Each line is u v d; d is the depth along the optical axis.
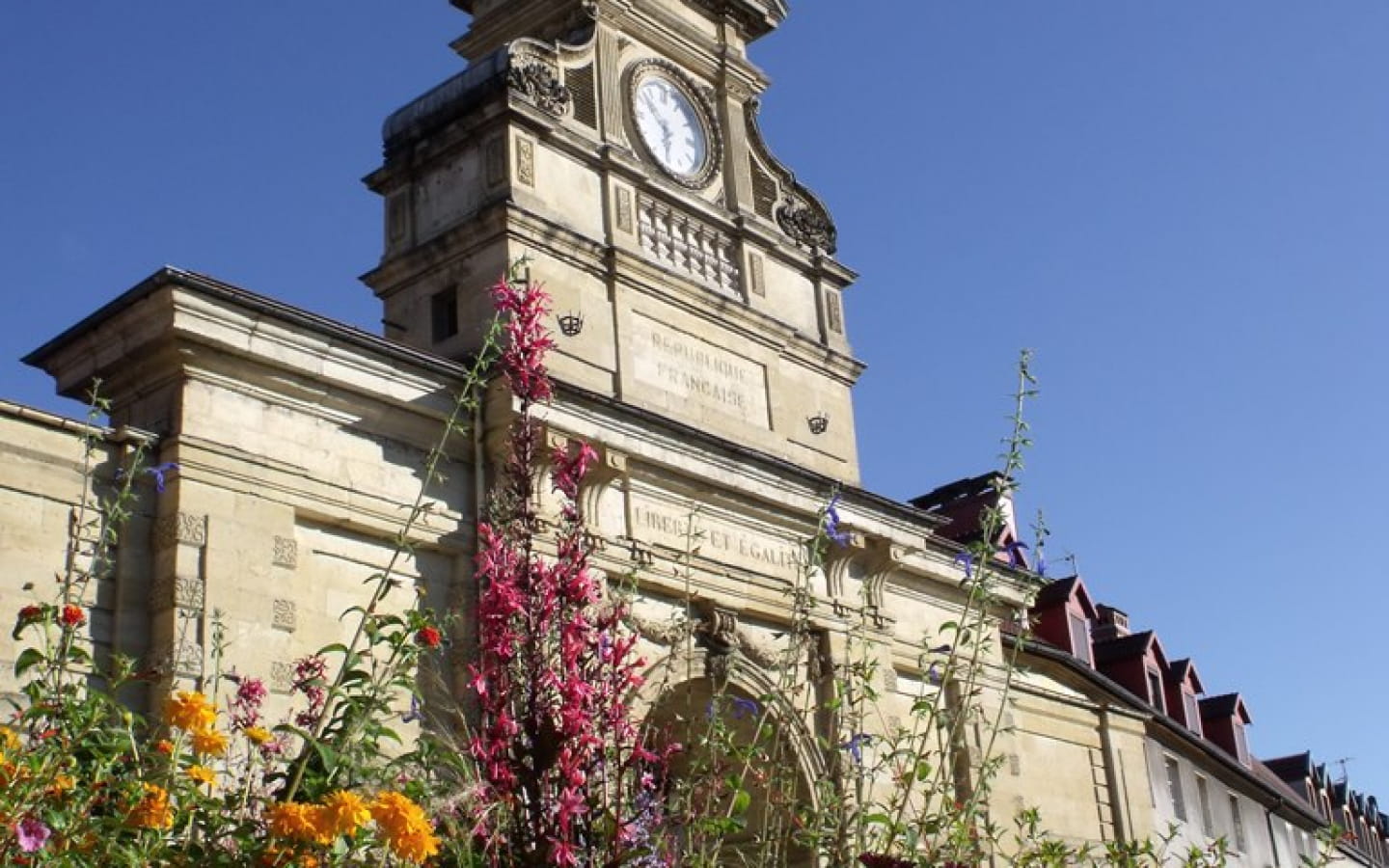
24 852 7.43
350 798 7.44
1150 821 33.69
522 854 7.68
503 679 7.92
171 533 16.97
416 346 22.55
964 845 10.38
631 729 8.28
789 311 26.53
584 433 20.88
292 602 17.84
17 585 15.88
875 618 25.41
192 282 17.45
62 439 16.66
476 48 26.00
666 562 21.91
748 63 27.14
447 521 19.81
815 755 20.05
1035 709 31.09
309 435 18.72
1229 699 45.19
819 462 25.98
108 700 9.22
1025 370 11.05
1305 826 46.12
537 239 22.31
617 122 24.31
